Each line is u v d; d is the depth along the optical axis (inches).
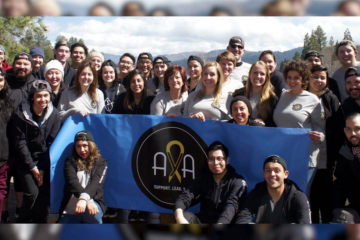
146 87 160.9
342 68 181.8
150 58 213.2
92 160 137.9
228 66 168.1
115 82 185.0
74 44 213.5
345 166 131.2
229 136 138.3
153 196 144.1
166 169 143.1
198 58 175.5
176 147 142.3
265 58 183.5
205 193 127.9
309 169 141.8
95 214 134.6
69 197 136.6
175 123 142.2
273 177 118.7
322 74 148.4
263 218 121.2
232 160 138.5
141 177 145.1
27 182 145.5
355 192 129.9
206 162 139.7
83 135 136.9
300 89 141.6
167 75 155.9
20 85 171.0
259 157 135.9
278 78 181.6
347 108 147.6
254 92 152.1
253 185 137.0
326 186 148.5
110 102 182.1
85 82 157.6
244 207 123.0
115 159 146.8
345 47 176.9
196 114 140.3
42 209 147.5
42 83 142.7
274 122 146.6
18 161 145.1
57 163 142.6
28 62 171.2
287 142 133.4
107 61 183.3
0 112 139.4
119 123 146.6
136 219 165.9
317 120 139.4
